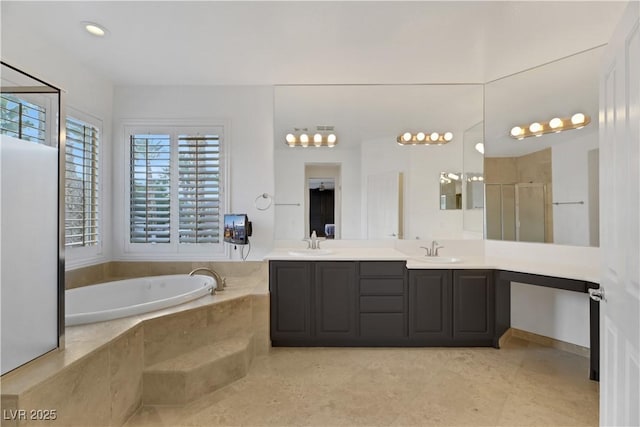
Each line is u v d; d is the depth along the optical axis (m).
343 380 2.35
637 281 1.10
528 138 3.04
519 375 2.41
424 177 3.45
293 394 2.17
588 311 2.71
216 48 2.63
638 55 1.09
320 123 3.48
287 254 3.09
